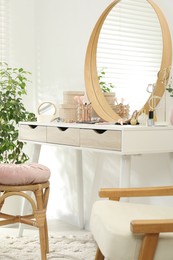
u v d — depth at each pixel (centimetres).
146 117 286
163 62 288
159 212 198
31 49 404
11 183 263
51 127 306
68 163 379
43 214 268
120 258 164
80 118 326
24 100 400
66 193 383
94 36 342
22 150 398
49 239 318
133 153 248
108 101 330
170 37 289
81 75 359
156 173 298
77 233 340
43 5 398
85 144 275
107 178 342
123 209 199
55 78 386
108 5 336
